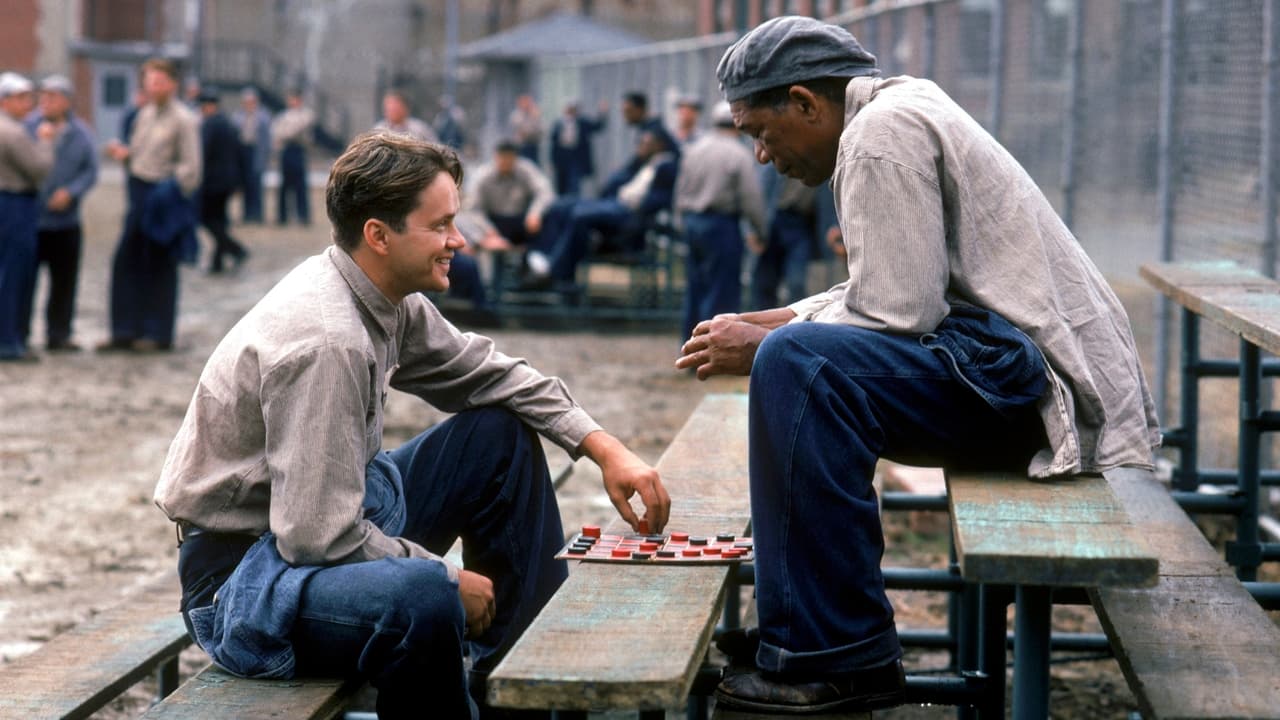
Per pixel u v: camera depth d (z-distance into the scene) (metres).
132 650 3.82
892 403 3.14
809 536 3.07
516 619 3.67
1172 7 7.31
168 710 3.02
